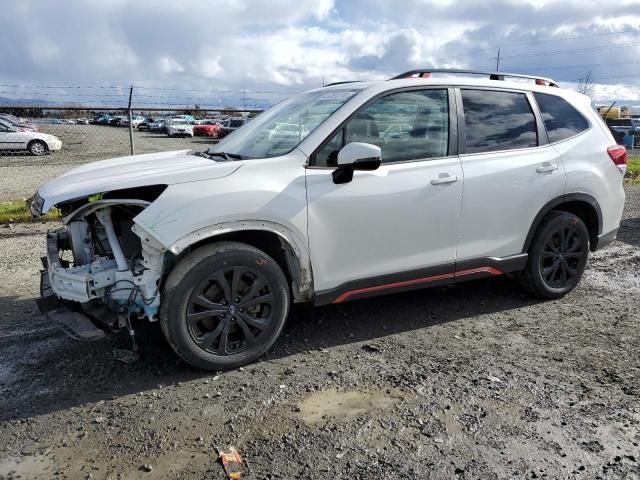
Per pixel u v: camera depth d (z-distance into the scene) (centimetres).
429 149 406
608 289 517
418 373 350
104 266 342
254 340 358
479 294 498
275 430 287
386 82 402
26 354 379
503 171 428
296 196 352
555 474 252
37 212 334
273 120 441
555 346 391
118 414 304
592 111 500
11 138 2186
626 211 904
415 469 256
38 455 268
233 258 339
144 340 397
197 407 310
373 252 385
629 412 304
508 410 306
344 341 399
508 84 456
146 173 348
